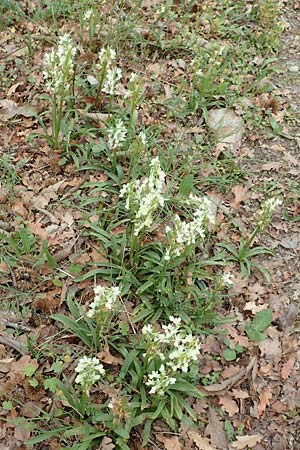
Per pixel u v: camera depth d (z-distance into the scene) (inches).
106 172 29.4
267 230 29.6
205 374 24.1
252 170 32.0
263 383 24.4
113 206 28.4
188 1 40.8
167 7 38.4
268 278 27.5
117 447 21.3
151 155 31.0
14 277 25.3
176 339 20.8
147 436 21.5
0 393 22.0
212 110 34.3
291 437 23.1
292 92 36.6
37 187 28.7
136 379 22.7
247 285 27.3
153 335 21.0
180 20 39.4
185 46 37.3
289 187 31.5
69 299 24.5
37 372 22.8
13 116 31.6
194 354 20.4
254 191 31.1
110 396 22.4
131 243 25.4
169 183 30.0
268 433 23.1
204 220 24.4
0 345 23.3
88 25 36.1
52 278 25.5
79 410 21.2
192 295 26.0
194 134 32.8
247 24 40.2
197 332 24.9
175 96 34.4
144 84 34.6
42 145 30.5
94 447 21.3
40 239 26.8
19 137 30.8
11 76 33.5
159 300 25.3
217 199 30.3
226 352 24.8
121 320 24.6
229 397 23.7
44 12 36.9
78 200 28.5
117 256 26.1
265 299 27.0
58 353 23.5
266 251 28.4
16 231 26.9
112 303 22.6
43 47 35.4
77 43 35.8
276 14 40.2
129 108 32.2
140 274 26.0
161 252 26.4
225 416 23.3
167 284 25.5
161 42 36.6
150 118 32.8
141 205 23.1
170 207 29.1
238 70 37.0
